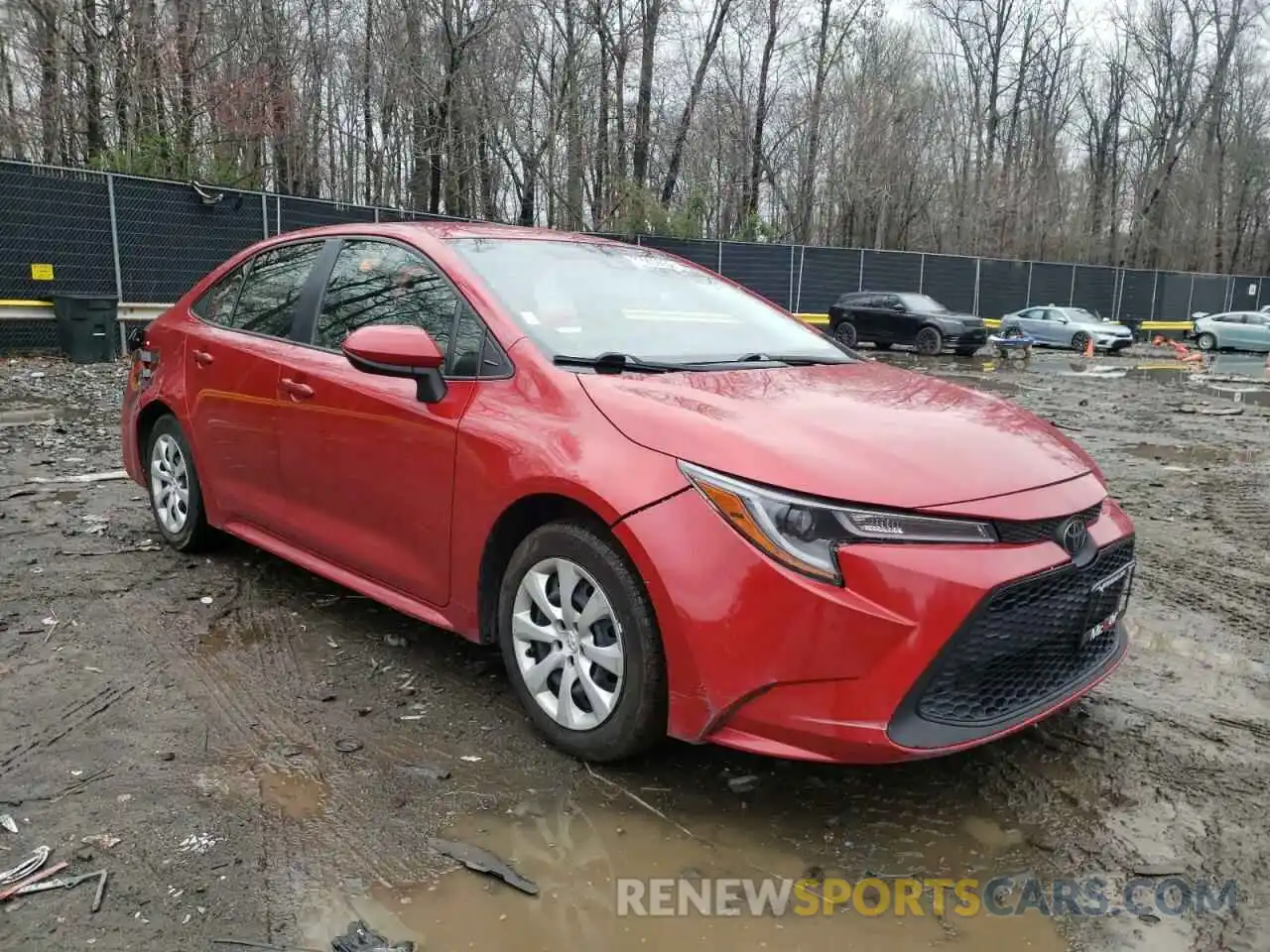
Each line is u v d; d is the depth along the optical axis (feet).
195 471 15.44
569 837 8.74
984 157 148.77
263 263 14.92
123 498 20.15
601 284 12.62
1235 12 154.10
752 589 8.32
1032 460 9.50
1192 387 57.36
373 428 11.65
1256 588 16.60
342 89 90.99
